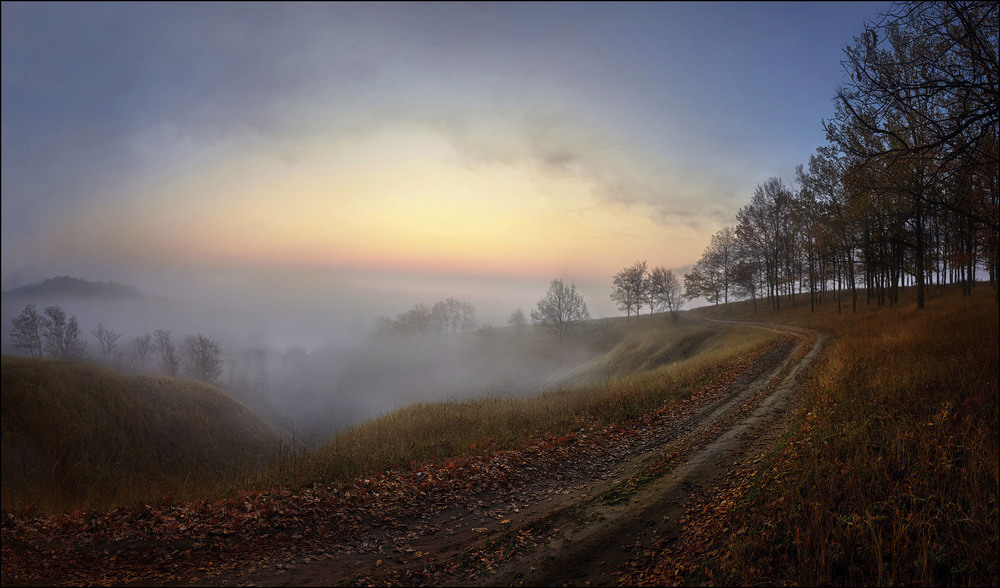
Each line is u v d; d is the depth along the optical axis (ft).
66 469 77.66
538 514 24.47
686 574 16.56
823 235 110.73
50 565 19.70
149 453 92.22
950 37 19.79
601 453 35.91
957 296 107.24
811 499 18.24
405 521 23.97
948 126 20.74
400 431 41.96
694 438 36.78
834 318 126.00
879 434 23.84
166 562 19.85
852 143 23.76
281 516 23.90
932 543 14.92
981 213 34.22
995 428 23.00
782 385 53.21
